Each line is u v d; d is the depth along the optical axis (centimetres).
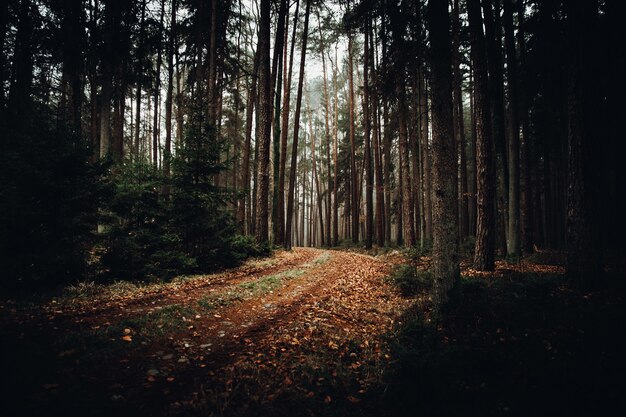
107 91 1255
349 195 3566
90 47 1376
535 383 329
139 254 841
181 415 277
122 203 830
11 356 351
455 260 574
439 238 581
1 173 644
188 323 513
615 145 1438
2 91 1164
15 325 449
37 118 704
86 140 760
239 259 1159
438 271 579
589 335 415
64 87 1702
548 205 2073
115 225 828
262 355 409
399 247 1969
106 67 1274
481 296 614
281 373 367
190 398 305
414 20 992
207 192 1033
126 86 1859
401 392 310
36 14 1234
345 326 547
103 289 694
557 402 290
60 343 394
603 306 513
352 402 316
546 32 1329
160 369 361
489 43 1178
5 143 712
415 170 1895
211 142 1049
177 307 580
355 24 1230
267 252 1458
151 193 918
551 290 607
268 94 1470
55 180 691
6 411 258
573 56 661
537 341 417
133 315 532
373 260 1505
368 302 712
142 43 1636
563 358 367
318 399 319
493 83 1183
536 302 536
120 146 1736
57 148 700
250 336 478
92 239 753
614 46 1188
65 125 732
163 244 928
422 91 1783
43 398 283
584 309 506
